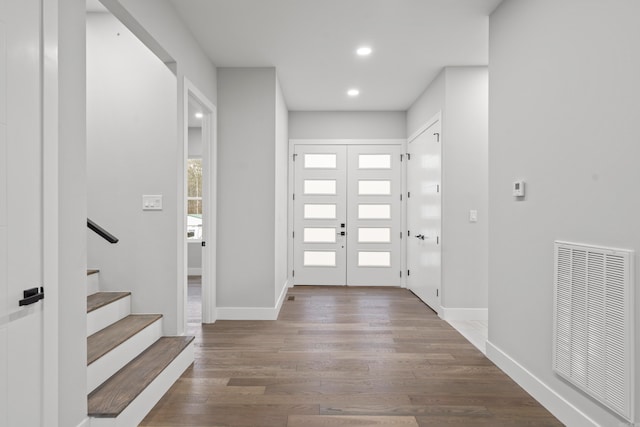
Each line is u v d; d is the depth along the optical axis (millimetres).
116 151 2939
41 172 1480
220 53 3648
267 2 2775
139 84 2949
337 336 3484
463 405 2234
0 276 1295
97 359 2053
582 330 1871
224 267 4039
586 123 1871
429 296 4574
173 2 2760
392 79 4379
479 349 3152
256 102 4020
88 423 1782
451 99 3975
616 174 1682
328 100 5227
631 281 1579
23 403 1393
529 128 2391
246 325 3816
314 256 5883
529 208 2391
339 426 2010
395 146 5777
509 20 2654
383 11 2914
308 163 5836
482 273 4012
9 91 1330
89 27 2988
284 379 2568
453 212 3996
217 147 4012
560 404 2062
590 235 1844
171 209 2906
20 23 1377
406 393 2379
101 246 2920
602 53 1764
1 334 1299
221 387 2447
